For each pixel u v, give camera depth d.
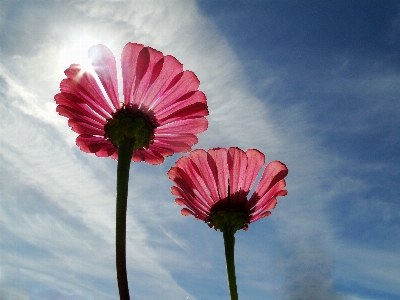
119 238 0.16
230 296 0.20
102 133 0.20
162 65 0.19
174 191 0.22
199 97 0.19
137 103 0.19
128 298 0.15
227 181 0.22
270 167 0.22
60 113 0.19
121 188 0.18
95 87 0.19
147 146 0.19
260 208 0.22
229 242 0.21
